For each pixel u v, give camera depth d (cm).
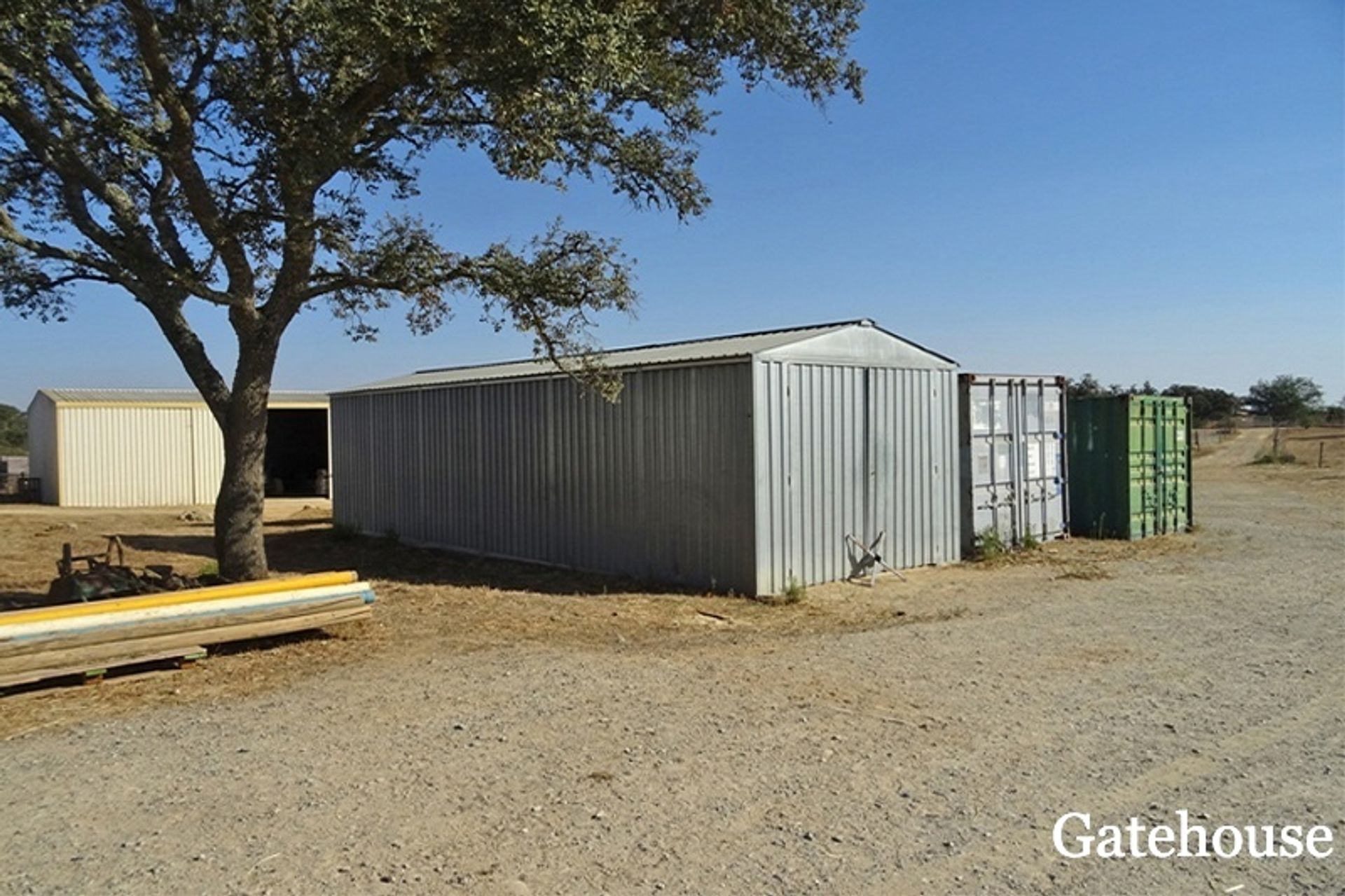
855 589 1111
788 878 377
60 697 650
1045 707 615
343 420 1836
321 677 702
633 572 1212
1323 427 6212
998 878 377
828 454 1151
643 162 1052
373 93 920
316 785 480
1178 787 473
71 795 470
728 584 1089
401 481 1664
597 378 1073
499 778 488
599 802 455
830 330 1184
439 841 412
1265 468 3338
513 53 779
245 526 1039
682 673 709
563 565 1315
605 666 734
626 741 546
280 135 916
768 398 1077
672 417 1155
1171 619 912
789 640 839
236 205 966
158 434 2812
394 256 959
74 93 846
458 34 792
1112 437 1579
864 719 591
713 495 1105
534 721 587
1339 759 511
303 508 2605
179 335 1041
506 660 754
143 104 940
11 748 545
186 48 930
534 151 870
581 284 1009
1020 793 466
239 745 544
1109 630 862
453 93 910
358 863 390
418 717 597
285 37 895
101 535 1870
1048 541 1526
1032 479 1498
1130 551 1423
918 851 402
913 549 1267
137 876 381
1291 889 368
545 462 1347
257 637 791
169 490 2823
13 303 1009
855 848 405
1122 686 666
